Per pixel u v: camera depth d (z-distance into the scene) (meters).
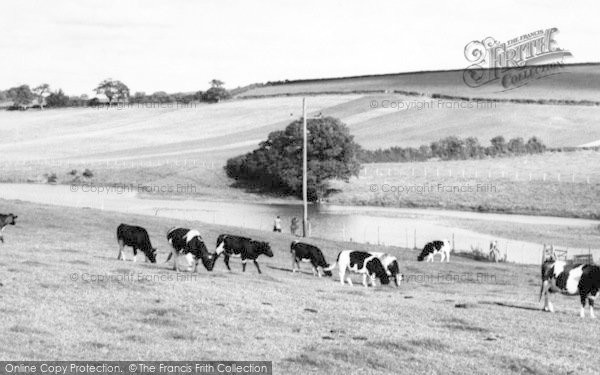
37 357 20.64
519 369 23.19
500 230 80.94
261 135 178.00
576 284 32.31
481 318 30.78
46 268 33.41
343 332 26.64
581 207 99.69
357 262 39.56
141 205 100.31
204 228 59.28
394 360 23.19
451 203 107.56
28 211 58.38
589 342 27.62
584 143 147.38
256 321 27.31
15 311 25.52
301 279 40.16
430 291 39.56
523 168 126.62
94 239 49.47
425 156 142.25
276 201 120.38
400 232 78.12
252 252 39.84
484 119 172.50
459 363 23.41
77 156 159.62
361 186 123.25
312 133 122.06
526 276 47.97
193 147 167.12
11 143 179.88
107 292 29.75
